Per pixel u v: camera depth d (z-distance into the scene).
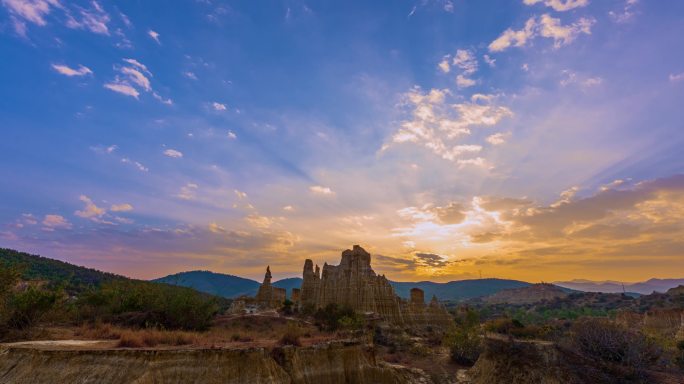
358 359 41.53
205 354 28.86
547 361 37.72
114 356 25.83
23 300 34.28
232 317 77.38
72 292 85.25
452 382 49.44
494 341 44.12
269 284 118.94
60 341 30.64
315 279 128.50
